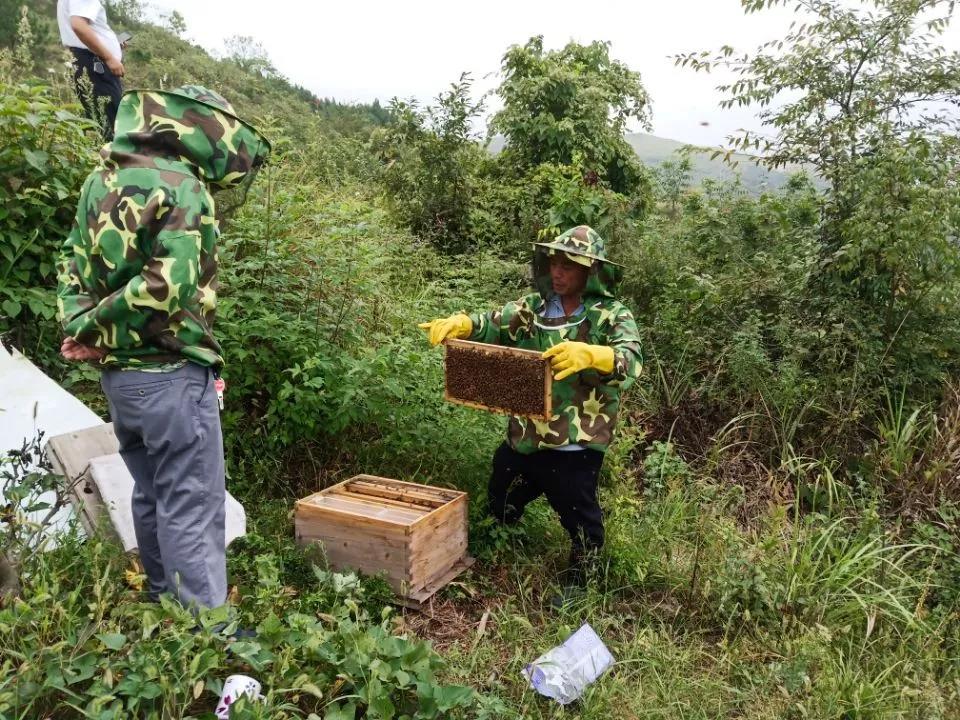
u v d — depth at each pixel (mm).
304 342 4285
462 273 6977
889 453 5016
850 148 5863
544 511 4297
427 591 3480
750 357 5453
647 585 3881
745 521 4672
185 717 2293
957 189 5250
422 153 8664
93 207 2549
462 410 4488
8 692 2152
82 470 3424
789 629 3604
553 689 2932
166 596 2527
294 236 4734
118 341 2482
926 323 5727
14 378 3746
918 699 3207
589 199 6617
